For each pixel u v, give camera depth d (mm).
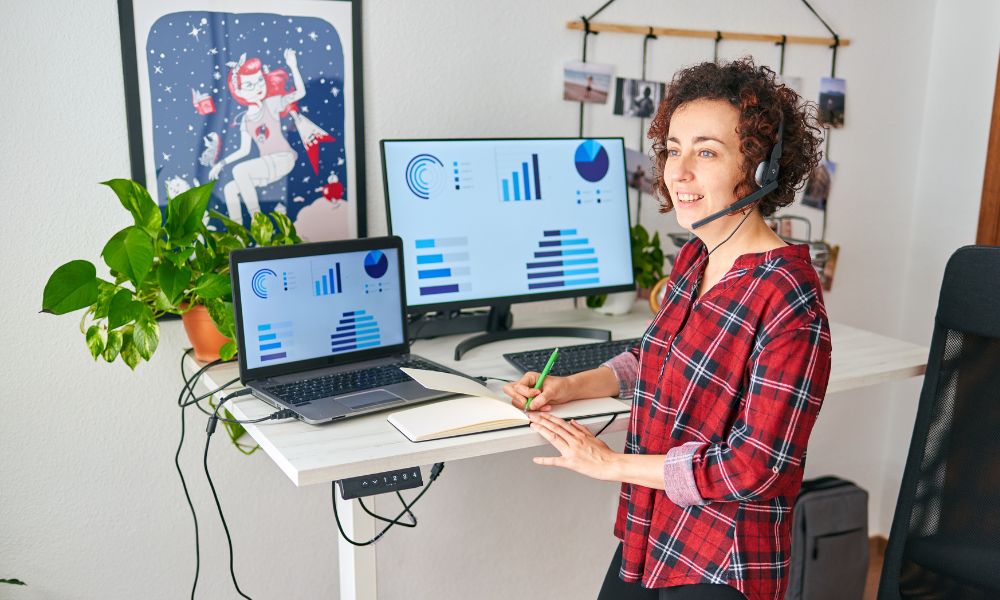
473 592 2230
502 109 1983
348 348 1559
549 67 2016
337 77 1797
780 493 1174
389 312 1606
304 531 1979
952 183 2492
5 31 1533
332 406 1343
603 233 1891
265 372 1463
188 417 1805
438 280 1727
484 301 1770
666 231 2240
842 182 2477
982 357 1514
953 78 2459
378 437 1262
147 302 1545
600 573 2412
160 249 1500
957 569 1512
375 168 1882
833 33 2359
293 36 1744
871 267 2596
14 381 1655
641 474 1193
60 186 1624
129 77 1629
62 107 1599
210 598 1917
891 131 2516
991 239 2377
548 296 1835
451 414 1313
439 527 2139
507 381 1541
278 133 1770
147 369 1751
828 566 2332
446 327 1835
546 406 1400
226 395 1447
